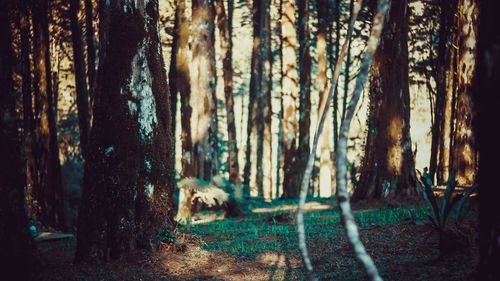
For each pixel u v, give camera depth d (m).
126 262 5.75
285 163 17.34
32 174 10.70
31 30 11.53
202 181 11.39
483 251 2.25
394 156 9.66
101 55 6.31
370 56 2.41
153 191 6.20
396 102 9.74
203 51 12.44
